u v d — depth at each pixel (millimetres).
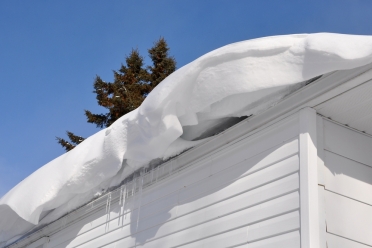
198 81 2881
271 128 2883
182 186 3521
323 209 2461
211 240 2980
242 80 2682
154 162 3848
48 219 5172
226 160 3176
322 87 2580
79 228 4781
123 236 3982
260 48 2635
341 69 2379
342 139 2775
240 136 3119
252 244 2660
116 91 14367
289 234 2459
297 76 2490
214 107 3064
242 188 2916
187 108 3008
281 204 2586
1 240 5527
